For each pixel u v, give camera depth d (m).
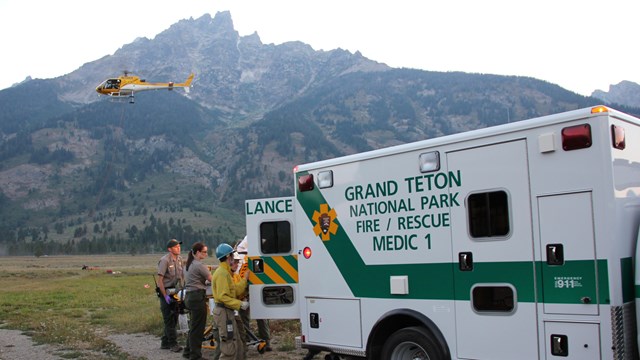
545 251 5.46
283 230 8.50
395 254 6.74
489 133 5.95
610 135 5.18
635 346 5.11
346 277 7.27
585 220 5.22
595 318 5.10
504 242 5.77
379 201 6.95
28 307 18.59
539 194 5.54
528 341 5.54
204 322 8.93
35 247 182.50
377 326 6.87
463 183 6.14
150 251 194.25
